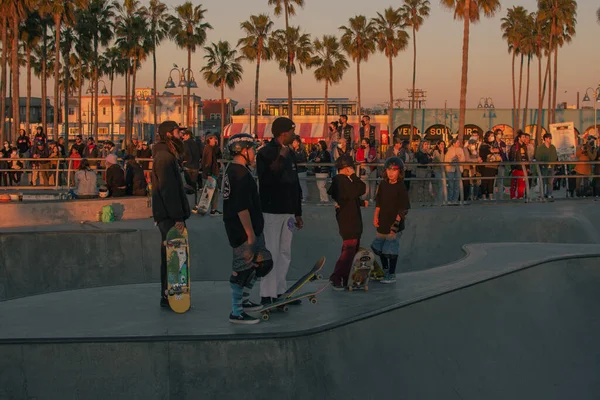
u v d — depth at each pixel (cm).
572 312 778
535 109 6112
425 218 1315
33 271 1071
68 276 1085
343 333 566
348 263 723
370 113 7469
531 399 633
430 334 633
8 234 1061
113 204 1347
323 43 6112
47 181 2030
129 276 1109
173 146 632
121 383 519
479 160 1584
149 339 521
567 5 5388
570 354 718
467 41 3006
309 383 530
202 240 1164
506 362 663
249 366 525
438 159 1630
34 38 4675
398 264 1290
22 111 9250
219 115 10606
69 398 514
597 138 2662
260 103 7369
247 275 580
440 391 593
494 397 619
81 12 5144
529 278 793
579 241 1269
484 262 859
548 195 1645
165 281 643
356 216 728
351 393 543
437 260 1290
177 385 522
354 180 728
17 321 588
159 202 629
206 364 523
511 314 723
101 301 677
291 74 5828
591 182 1706
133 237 1120
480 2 3031
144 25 5647
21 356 512
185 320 590
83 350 517
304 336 538
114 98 9406
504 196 1808
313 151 1975
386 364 578
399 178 752
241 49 5759
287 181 638
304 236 1260
